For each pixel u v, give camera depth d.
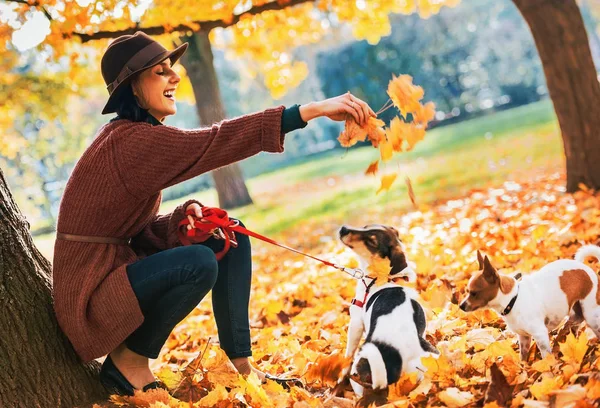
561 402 2.96
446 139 29.00
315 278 7.49
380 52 37.41
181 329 6.54
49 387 3.50
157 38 10.47
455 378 3.37
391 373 3.34
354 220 14.75
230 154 3.43
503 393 3.15
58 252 3.51
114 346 3.51
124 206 3.49
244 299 3.93
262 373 3.96
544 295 3.75
